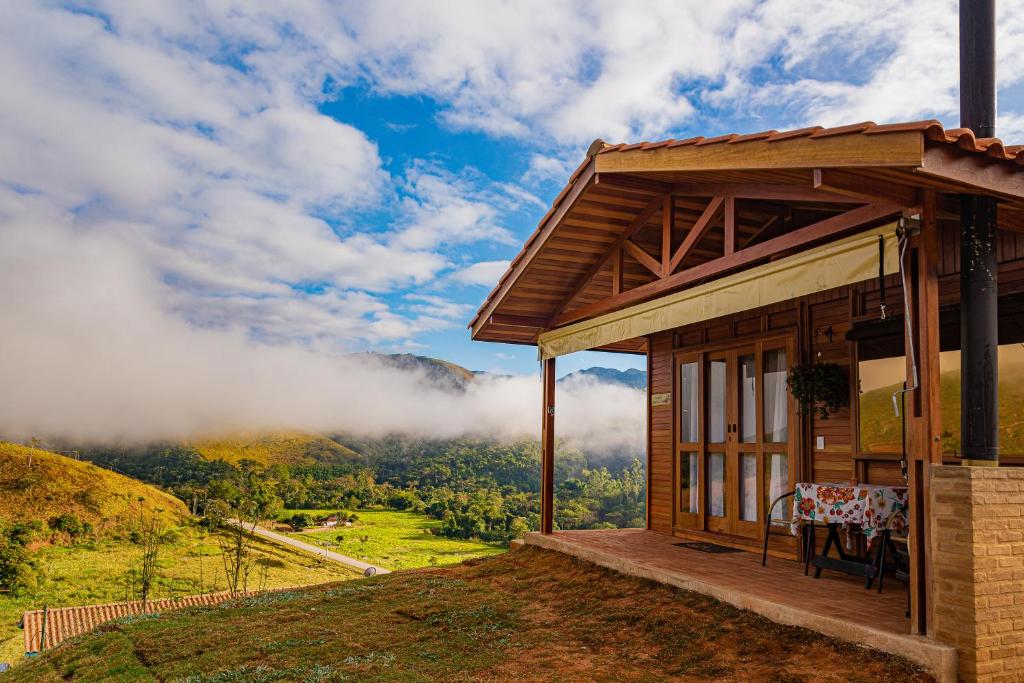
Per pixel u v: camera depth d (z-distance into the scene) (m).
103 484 129.62
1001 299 5.99
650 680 4.76
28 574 82.75
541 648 5.68
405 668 5.34
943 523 4.39
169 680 5.56
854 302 7.54
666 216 7.73
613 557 7.92
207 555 99.12
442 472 197.12
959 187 4.38
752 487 8.89
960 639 4.23
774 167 4.96
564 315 10.16
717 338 9.70
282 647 6.12
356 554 103.31
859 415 7.36
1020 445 5.83
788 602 5.61
